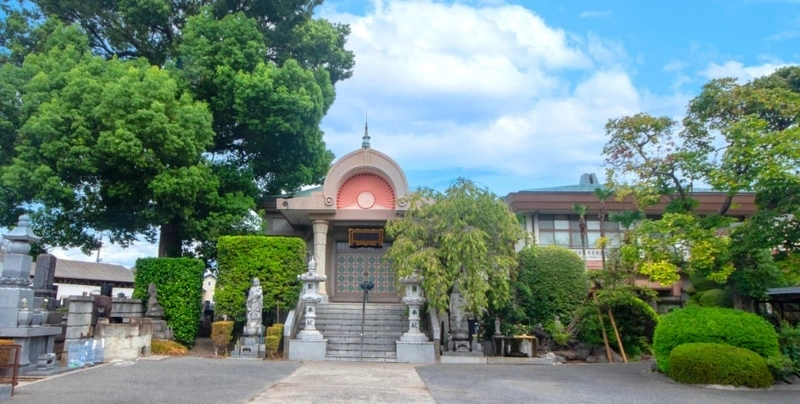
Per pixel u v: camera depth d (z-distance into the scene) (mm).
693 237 13141
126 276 41406
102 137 16297
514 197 23516
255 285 16578
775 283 13672
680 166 14086
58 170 16828
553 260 20438
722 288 19062
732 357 11797
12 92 18172
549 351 18156
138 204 18375
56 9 22016
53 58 18562
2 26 20859
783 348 12844
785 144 11914
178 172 17844
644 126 14367
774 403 10070
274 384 10727
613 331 18625
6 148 18719
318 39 24172
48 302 15844
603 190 21453
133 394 9273
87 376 11156
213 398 9094
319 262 20406
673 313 13742
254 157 23266
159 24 22547
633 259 13961
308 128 21891
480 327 18609
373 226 21938
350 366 14242
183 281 17453
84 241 19594
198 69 20281
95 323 15078
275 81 20938
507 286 16672
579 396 10297
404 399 9414
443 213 16594
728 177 12859
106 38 23203
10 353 10406
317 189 24422
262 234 21000
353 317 18391
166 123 17125
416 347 15820
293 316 16828
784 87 14766
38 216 18078
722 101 13453
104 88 17047
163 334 16828
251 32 21422
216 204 20078
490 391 10617
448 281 15875
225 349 16234
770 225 12555
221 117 21859
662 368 13312
